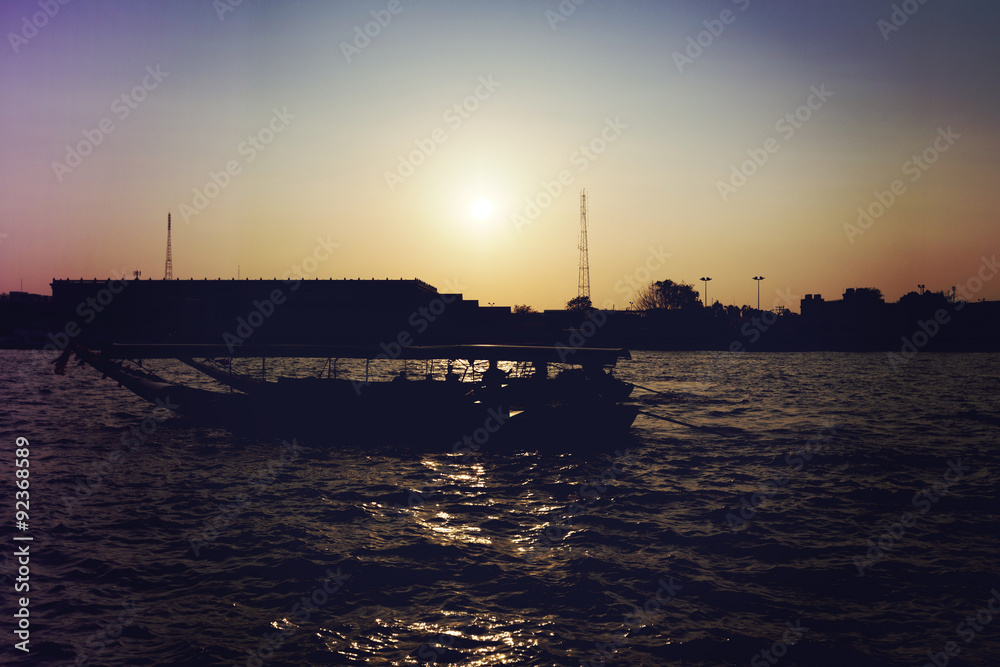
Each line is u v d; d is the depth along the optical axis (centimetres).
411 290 10269
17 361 9450
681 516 1941
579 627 1189
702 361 11525
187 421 3628
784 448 3130
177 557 1528
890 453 2980
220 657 1058
